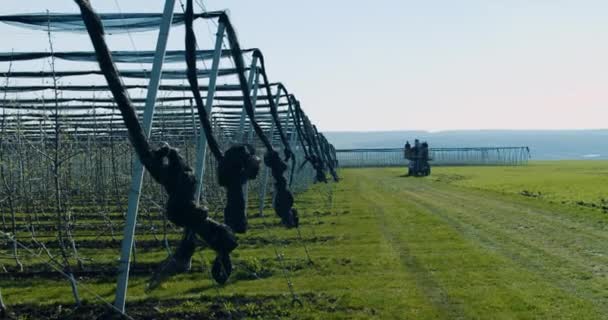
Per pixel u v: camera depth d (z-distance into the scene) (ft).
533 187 147.43
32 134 93.50
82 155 108.27
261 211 93.20
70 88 68.69
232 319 38.81
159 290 46.57
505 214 94.48
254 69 65.51
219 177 37.68
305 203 118.83
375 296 44.34
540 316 39.27
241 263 55.52
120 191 105.19
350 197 133.90
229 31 47.80
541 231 76.02
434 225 83.10
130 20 47.67
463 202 116.98
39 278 52.49
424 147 236.84
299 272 53.06
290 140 136.36
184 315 39.63
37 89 66.54
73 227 77.36
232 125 128.57
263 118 118.42
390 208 107.45
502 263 56.18
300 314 39.78
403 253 61.87
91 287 48.88
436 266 55.06
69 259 60.64
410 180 202.08
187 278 50.88
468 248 64.39
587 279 49.67
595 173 213.05
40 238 74.79
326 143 174.81
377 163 390.21
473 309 40.91
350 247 65.87
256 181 143.54
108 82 28.30
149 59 58.49
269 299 43.50
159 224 84.02
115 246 68.69
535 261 57.11
